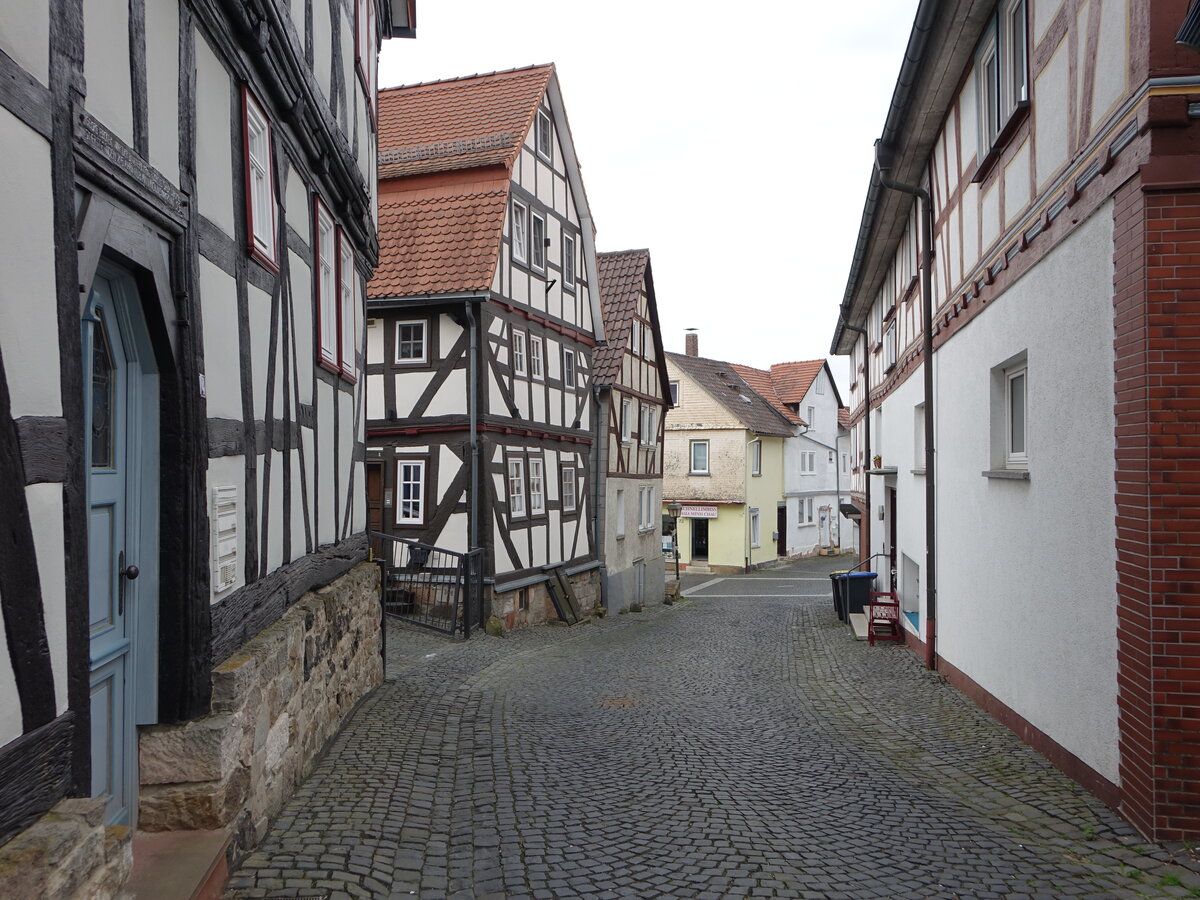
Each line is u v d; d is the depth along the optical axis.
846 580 16.59
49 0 2.59
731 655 13.43
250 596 4.67
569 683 10.68
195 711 3.82
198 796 3.77
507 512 16.16
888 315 15.47
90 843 2.48
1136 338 4.70
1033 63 6.52
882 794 5.91
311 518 6.29
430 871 4.41
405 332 15.78
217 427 4.20
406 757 6.46
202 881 3.37
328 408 7.00
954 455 9.40
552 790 5.91
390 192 16.39
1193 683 4.51
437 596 15.27
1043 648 6.38
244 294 4.69
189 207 3.85
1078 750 5.71
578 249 19.98
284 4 5.29
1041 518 6.37
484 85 18.38
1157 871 4.27
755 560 37.53
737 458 36.44
